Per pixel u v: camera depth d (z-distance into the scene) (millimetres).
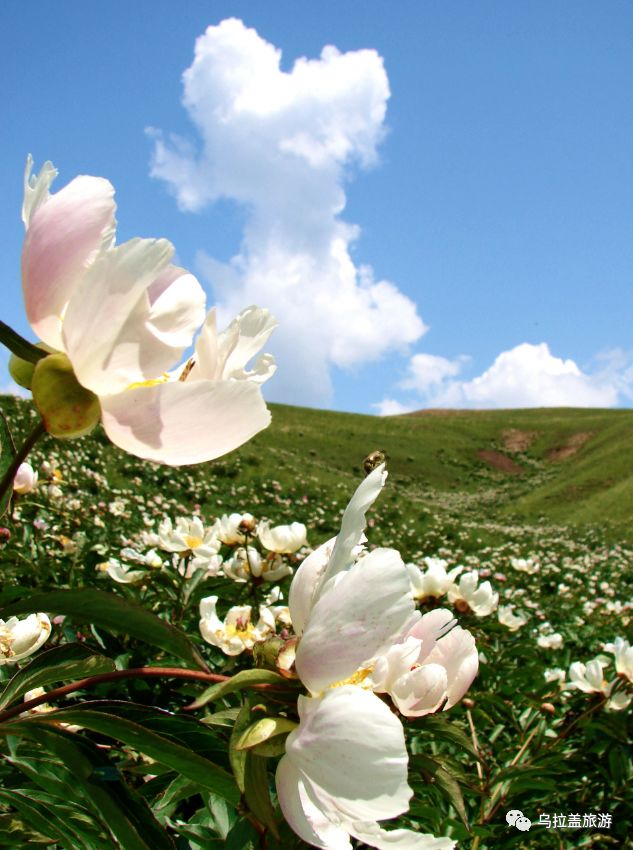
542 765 2992
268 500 20578
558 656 5562
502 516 40250
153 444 935
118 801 977
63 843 1256
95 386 920
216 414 929
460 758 3287
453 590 3973
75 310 904
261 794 916
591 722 3359
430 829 2600
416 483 47344
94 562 4211
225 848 1538
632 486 40219
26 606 938
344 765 885
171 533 3705
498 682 4297
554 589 12930
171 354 938
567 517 38688
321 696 938
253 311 1100
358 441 50906
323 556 1104
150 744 973
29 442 963
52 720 990
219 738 1036
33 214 993
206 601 2797
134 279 901
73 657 1143
